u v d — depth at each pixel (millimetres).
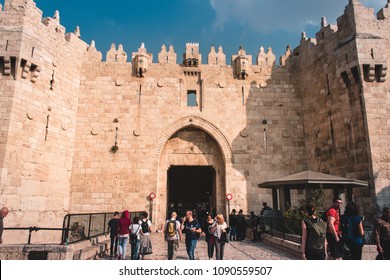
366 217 19000
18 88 20344
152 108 26547
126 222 13523
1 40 20344
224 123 26672
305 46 27375
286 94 27641
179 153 26969
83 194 24422
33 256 10953
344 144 21703
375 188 18609
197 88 27422
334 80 23234
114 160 25234
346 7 22203
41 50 22141
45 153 22047
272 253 14578
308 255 8023
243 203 25109
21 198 19688
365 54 20469
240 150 26188
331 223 9055
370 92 20188
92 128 25703
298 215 15031
